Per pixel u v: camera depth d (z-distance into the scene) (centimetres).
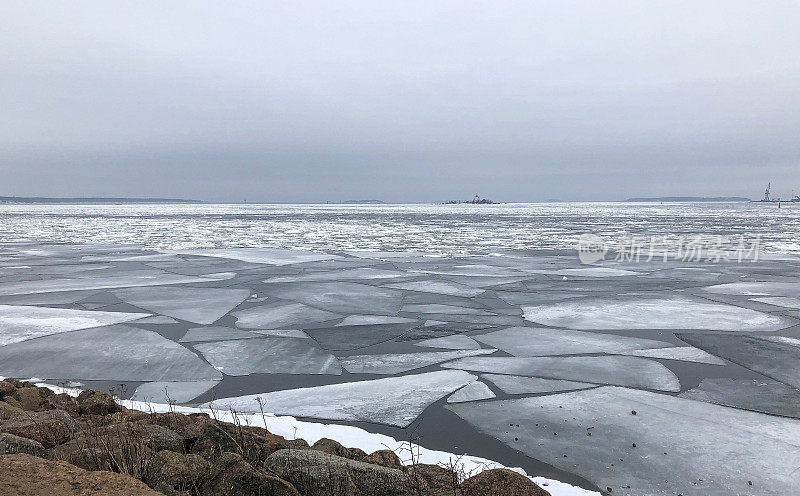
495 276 1731
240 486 357
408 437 581
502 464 516
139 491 329
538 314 1191
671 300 1342
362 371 812
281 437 483
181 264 2048
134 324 1096
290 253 2427
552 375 788
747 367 823
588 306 1273
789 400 688
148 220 6181
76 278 1705
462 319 1144
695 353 895
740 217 6531
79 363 843
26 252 2519
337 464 389
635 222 5297
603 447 555
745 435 583
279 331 1045
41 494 318
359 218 6475
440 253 2433
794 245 2806
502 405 673
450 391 722
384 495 373
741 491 467
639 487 475
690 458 530
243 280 1652
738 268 1933
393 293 1436
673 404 674
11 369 812
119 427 452
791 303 1303
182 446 427
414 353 902
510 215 7444
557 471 505
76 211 10781
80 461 381
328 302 1318
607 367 824
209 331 1043
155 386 745
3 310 1228
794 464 517
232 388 738
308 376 789
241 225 4969
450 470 427
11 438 390
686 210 10406
